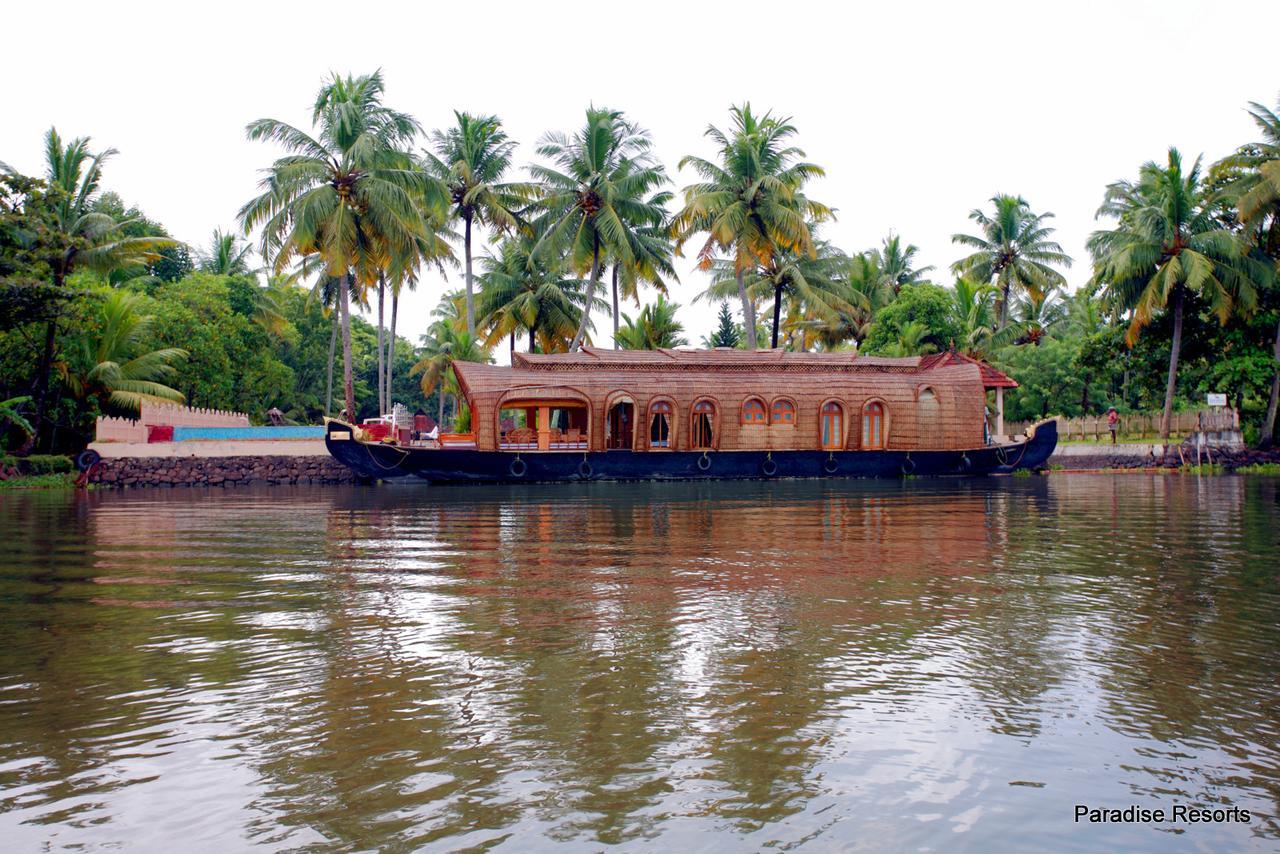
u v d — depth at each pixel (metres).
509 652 5.72
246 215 28.81
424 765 3.94
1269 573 8.60
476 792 3.68
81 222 28.72
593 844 3.26
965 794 3.67
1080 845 3.29
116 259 29.39
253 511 17.11
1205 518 14.25
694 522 14.02
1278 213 30.77
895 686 4.98
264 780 3.80
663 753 4.05
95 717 4.58
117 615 6.96
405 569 9.16
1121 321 36.09
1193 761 4.00
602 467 27.78
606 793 3.66
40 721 4.53
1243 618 6.60
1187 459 32.31
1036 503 17.78
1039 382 42.59
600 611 6.93
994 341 42.91
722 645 5.86
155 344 34.59
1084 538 11.55
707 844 3.26
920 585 8.00
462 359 37.06
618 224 32.97
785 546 10.85
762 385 28.88
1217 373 33.41
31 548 11.21
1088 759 4.01
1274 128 30.34
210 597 7.67
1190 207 31.06
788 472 28.95
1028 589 7.77
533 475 27.44
